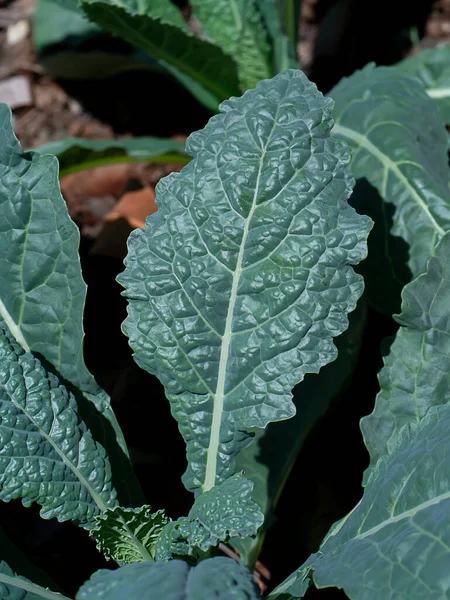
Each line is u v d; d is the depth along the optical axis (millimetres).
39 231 633
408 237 682
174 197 618
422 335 611
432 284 608
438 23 945
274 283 604
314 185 603
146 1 817
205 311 612
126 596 520
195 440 618
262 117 612
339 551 563
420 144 711
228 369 612
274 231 604
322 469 746
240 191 607
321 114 609
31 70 950
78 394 637
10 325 637
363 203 696
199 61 803
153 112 943
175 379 617
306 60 958
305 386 677
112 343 815
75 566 711
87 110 947
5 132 635
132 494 636
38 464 588
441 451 553
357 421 762
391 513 558
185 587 526
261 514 565
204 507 580
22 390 593
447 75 814
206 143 619
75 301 631
